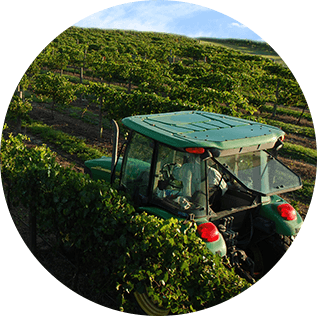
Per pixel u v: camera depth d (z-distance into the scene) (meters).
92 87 13.87
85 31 44.75
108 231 4.14
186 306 3.79
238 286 3.52
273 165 4.33
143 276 3.77
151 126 4.39
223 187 4.61
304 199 9.09
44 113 18.25
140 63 24.39
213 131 4.17
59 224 4.87
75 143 12.32
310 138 16.72
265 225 4.36
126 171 4.84
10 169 6.32
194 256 3.54
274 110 21.33
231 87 16.67
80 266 4.94
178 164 4.03
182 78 20.08
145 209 4.34
